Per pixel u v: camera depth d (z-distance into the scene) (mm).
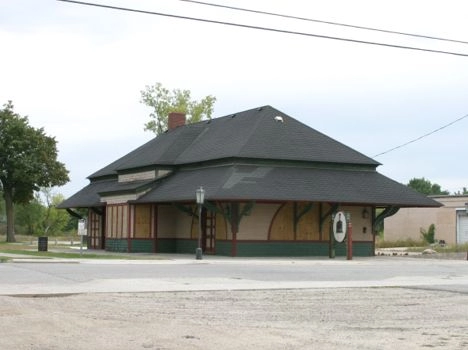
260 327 12953
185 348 10742
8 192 64250
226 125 43562
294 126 40719
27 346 10672
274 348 10859
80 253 36812
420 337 12117
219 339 11539
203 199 33312
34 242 64375
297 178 37000
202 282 21297
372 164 40062
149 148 46938
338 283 21594
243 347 10891
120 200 41688
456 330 12906
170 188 38938
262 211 36656
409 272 27078
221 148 39375
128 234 40438
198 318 14016
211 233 38188
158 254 38844
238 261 31922
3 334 11562
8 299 16172
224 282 21406
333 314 14906
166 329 12438
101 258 32906
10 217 64312
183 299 17172
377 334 12383
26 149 63188
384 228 68312
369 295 18609
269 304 16484
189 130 45625
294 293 18859
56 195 94688
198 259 32875
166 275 23609
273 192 34906
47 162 63656
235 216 35594
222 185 34719
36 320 13008
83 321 13141
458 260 36438
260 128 39562
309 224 37938
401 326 13344
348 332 12562
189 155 41719
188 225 40438
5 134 62750
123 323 13031
